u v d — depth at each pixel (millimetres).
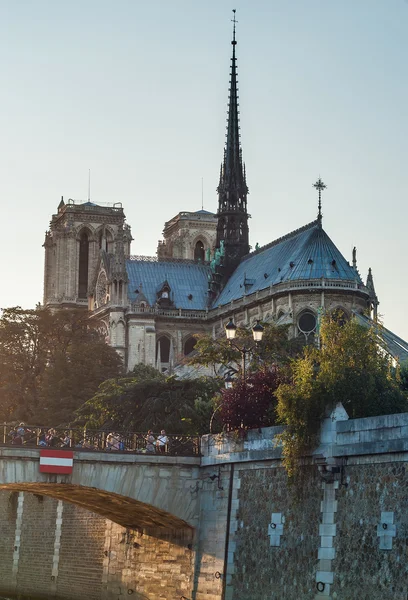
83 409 119812
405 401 68688
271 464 67625
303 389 63250
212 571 72875
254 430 69938
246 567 68938
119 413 108812
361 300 194750
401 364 81562
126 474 74188
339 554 59219
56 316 177875
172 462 75250
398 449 55531
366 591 56656
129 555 87625
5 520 119375
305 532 62625
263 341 113812
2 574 116625
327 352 67938
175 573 78250
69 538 102750
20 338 174875
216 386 105750
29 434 86938
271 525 66562
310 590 61219
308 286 193125
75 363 162250
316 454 60938
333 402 62750
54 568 105500
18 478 71312
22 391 170000
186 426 98000
